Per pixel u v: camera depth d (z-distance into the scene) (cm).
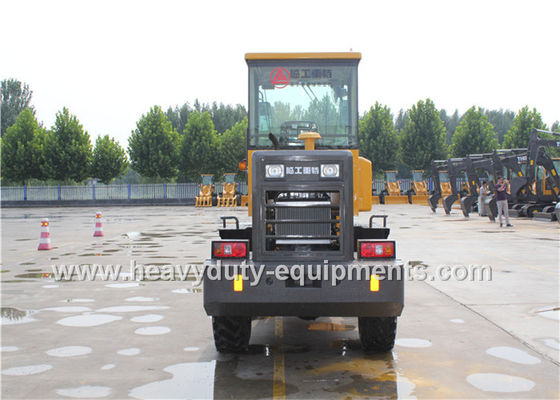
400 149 5544
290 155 456
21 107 10681
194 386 399
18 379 416
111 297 728
